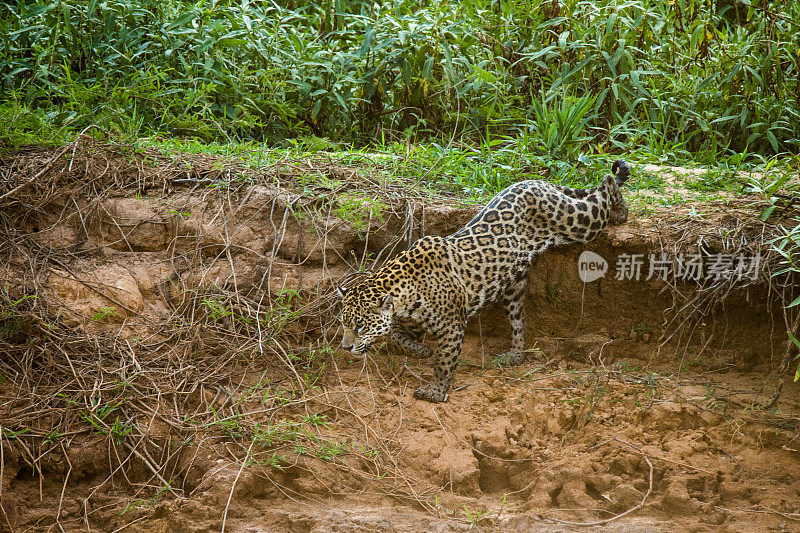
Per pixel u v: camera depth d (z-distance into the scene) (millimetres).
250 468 9406
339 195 12836
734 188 13484
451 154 14602
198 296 11695
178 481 9625
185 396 10469
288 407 10602
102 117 14758
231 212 12602
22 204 11969
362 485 9508
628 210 12750
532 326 12867
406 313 10898
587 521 8922
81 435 9727
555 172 14422
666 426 10594
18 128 13453
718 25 20812
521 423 10727
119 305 11289
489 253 11406
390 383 11422
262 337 11312
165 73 16734
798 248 11352
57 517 8875
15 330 10398
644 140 16578
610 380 11586
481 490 9938
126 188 12844
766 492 9281
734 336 12203
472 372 11938
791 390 11172
